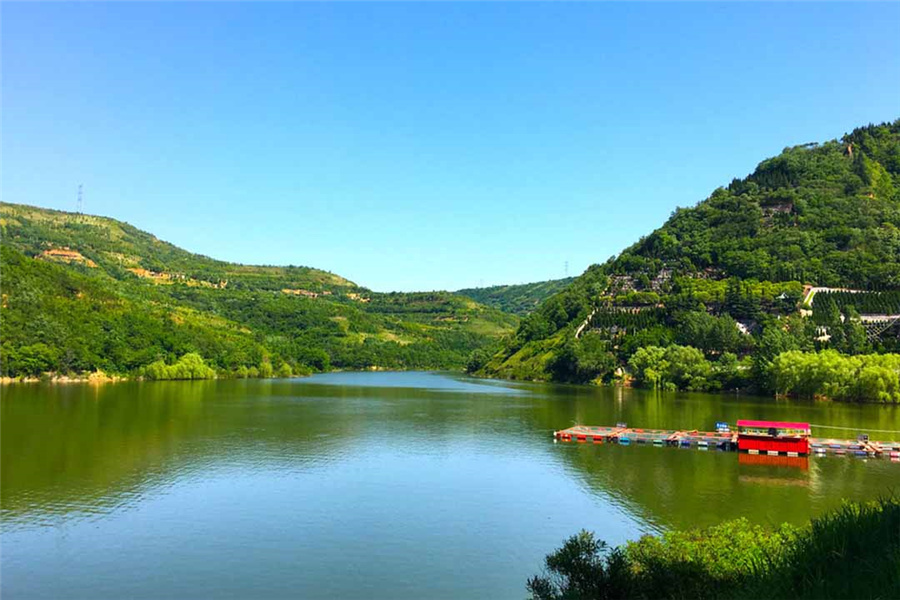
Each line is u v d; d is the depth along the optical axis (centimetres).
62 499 6097
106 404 12962
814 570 1955
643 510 5816
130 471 7225
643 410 13262
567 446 9075
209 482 6794
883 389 14000
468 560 4628
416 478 7038
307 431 10150
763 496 6281
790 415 12325
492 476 7138
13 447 8406
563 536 5131
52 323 17638
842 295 19562
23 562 4594
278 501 6100
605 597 2469
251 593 4081
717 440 9069
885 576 1677
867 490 6525
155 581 4275
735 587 2270
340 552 4794
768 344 16600
